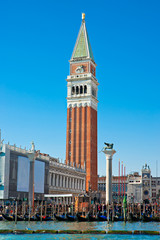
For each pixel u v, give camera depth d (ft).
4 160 443.73
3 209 398.42
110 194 450.71
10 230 260.83
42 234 255.70
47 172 551.59
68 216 360.07
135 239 238.07
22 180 478.18
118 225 334.85
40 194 520.83
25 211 405.59
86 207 435.53
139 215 439.22
